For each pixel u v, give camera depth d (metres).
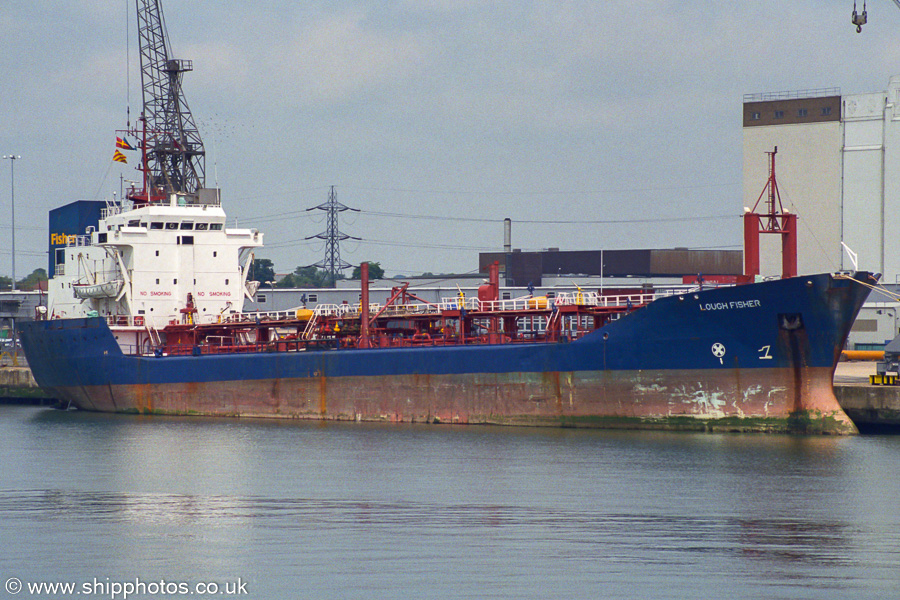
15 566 132.12
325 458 199.12
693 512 153.00
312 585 122.81
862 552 133.38
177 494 170.12
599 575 125.06
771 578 123.69
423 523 148.62
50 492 173.00
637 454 194.50
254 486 175.12
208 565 130.88
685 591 119.56
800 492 163.75
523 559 130.88
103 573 129.00
